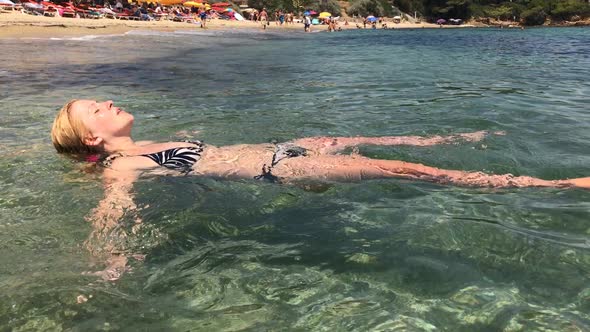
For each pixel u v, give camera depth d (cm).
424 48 1877
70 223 251
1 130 442
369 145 380
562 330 159
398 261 209
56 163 346
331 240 232
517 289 184
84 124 350
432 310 174
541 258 206
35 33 1883
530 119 491
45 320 172
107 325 170
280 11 6278
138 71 962
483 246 219
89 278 200
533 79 850
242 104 598
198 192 298
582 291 181
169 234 242
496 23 8319
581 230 233
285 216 263
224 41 2219
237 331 166
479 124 469
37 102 594
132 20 3384
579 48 1848
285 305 181
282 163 327
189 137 423
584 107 561
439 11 8475
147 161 339
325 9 7150
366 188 299
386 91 704
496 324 164
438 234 232
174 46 1742
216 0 5916
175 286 195
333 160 325
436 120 491
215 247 229
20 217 256
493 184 296
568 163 342
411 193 289
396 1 8512
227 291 191
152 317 175
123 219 257
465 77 881
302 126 470
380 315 172
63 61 1086
